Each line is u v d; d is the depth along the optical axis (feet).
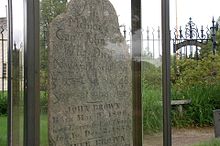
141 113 15.53
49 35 12.60
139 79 15.53
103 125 14.11
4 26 30.60
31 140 11.78
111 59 14.38
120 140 14.70
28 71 11.73
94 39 13.78
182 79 34.99
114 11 14.46
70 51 13.10
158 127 15.38
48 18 12.66
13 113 12.54
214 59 35.42
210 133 29.04
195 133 29.12
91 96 13.73
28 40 11.74
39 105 11.99
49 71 12.62
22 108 12.09
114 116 14.47
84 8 13.44
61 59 12.88
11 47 12.66
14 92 12.52
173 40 36.70
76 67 13.28
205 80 34.99
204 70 35.17
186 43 37.11
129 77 15.05
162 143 15.21
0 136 21.36
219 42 36.91
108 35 14.28
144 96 15.69
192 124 31.89
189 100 32.55
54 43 12.69
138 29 15.55
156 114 15.43
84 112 13.53
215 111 27.58
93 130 13.79
